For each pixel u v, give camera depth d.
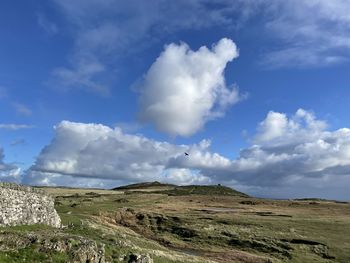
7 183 38.62
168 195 168.00
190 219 97.50
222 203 142.25
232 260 65.62
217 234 84.00
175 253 59.00
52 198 48.81
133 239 59.88
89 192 169.38
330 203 150.62
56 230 41.56
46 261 28.19
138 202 129.62
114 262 34.97
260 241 77.75
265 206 135.62
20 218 39.41
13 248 28.61
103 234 47.03
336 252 70.38
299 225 90.69
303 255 69.75
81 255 30.84
